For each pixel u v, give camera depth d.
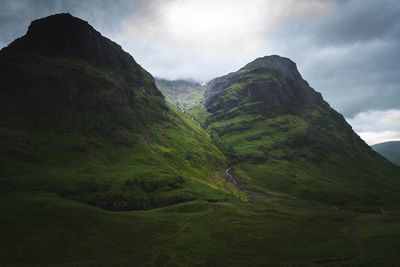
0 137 190.62
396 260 85.62
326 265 84.12
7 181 147.88
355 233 129.00
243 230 127.06
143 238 105.50
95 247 92.00
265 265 83.38
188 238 109.62
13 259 77.88
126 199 156.25
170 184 196.75
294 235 122.38
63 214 114.94
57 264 76.69
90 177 169.25
